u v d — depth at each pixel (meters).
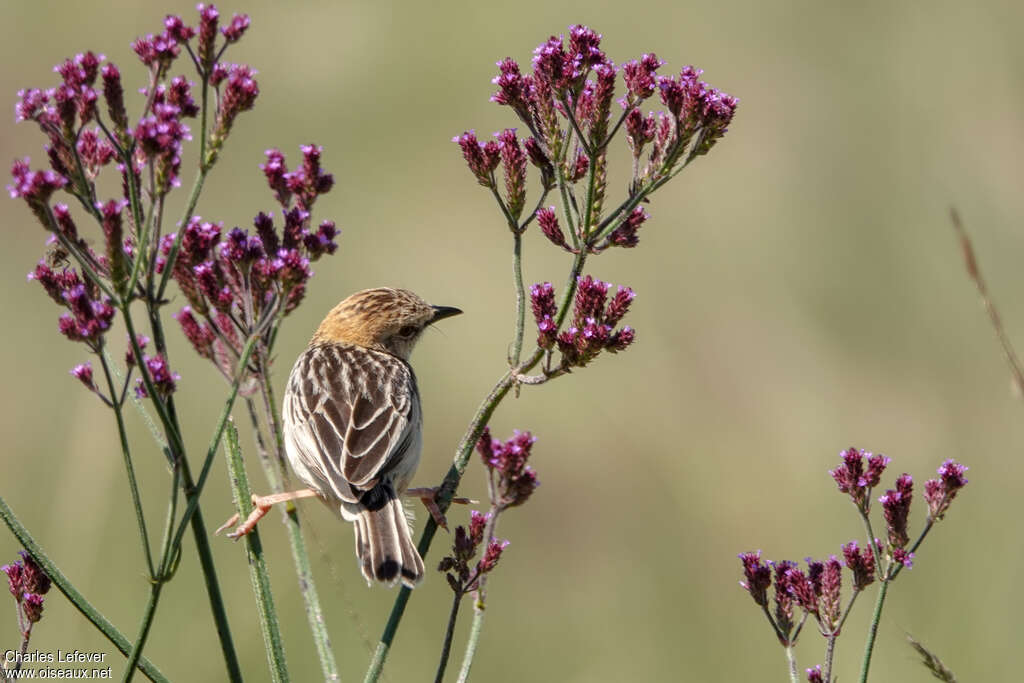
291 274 7.05
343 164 19.61
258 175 18.77
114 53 20.27
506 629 14.02
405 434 8.98
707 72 20.98
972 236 18.53
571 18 21.98
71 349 15.98
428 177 19.47
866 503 7.57
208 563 6.43
